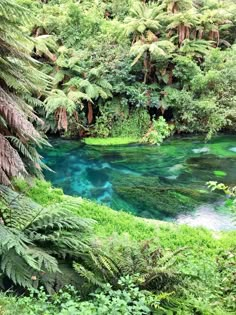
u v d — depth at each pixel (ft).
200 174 31.55
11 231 11.73
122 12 50.85
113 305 8.91
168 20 44.55
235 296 11.50
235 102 41.81
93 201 24.98
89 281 11.18
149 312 9.97
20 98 15.05
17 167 12.53
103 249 12.39
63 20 43.42
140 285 11.05
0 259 11.14
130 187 28.89
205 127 42.78
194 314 10.51
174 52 44.11
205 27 46.39
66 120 38.63
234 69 41.91
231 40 50.26
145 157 36.11
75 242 12.24
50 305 9.43
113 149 38.47
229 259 14.23
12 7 10.73
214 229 21.80
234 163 34.17
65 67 41.24
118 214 20.83
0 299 9.19
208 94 42.57
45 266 11.02
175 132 43.34
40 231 12.94
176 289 11.15
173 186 28.99
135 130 42.19
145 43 42.16
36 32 42.50
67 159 35.37
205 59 43.73
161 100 42.55
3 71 12.60
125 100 41.78
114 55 41.68
